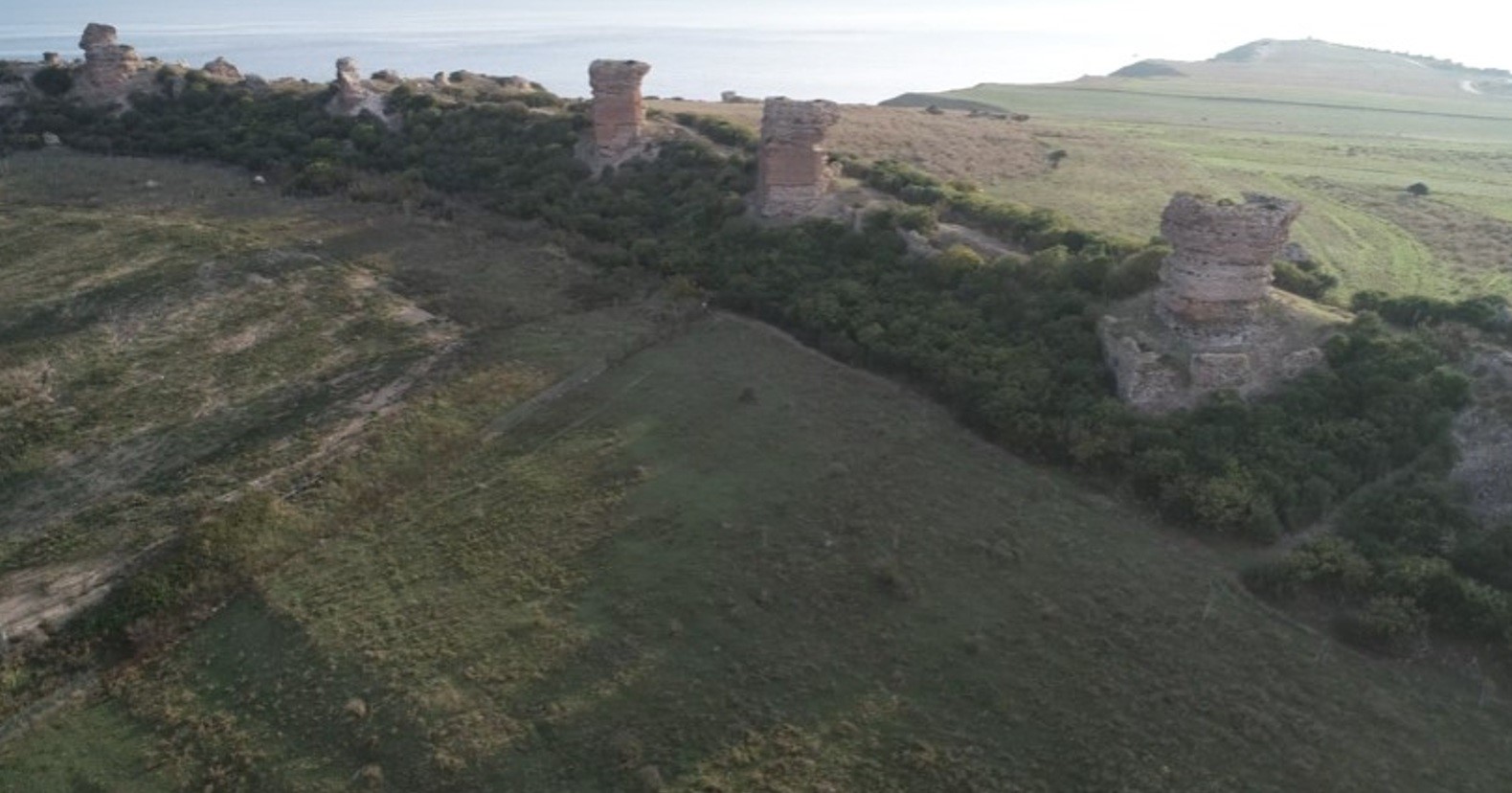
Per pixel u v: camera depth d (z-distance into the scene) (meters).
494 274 54.16
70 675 28.77
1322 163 83.12
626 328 47.78
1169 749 24.47
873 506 33.69
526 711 25.89
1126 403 36.59
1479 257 57.41
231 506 34.75
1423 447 33.88
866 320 44.91
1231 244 36.31
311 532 33.94
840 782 23.62
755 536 32.09
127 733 26.61
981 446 37.53
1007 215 51.62
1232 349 37.28
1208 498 32.22
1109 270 41.91
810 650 27.59
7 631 29.98
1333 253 58.25
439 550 32.66
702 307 49.69
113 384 43.34
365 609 30.06
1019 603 29.33
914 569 30.66
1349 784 23.56
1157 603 29.30
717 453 37.12
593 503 34.47
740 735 24.89
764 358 44.69
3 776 25.52
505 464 37.31
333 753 25.20
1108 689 26.25
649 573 30.72
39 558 33.19
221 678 28.17
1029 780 23.70
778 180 54.19
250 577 31.94
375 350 45.84
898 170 59.41
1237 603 29.39
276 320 48.53
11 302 50.12
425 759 24.66
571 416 40.38
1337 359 36.84
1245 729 25.03
